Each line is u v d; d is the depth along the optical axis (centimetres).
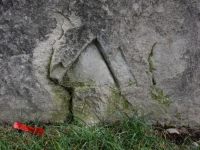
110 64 69
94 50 68
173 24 67
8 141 67
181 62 69
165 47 68
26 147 64
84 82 70
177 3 65
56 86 70
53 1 63
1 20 64
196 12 66
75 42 66
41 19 64
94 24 65
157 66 69
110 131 69
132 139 66
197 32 67
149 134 70
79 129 68
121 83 70
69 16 65
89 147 64
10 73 68
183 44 68
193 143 70
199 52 69
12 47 66
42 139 67
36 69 67
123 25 66
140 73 70
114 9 65
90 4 64
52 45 66
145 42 67
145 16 66
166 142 69
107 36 66
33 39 66
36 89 69
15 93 69
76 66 69
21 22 64
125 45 67
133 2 64
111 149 64
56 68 68
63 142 65
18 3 63
